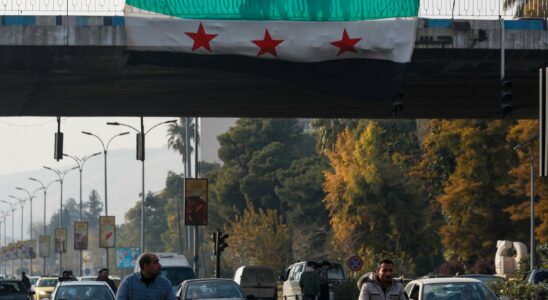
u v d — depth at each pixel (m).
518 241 88.44
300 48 39.03
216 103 57.16
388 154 100.00
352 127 118.81
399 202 90.75
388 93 38.84
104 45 42.78
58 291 36.94
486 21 44.28
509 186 87.31
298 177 134.38
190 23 38.84
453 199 89.00
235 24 39.03
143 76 46.91
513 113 63.53
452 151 91.38
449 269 90.19
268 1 39.09
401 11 38.88
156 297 16.61
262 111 61.06
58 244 146.38
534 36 44.28
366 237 91.44
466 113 63.22
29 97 54.53
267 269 65.56
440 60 45.31
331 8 39.00
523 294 41.19
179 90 51.91
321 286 53.97
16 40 42.53
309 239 126.50
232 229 124.62
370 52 38.94
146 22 38.72
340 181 94.06
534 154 84.50
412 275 90.75
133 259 143.38
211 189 147.12
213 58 39.12
